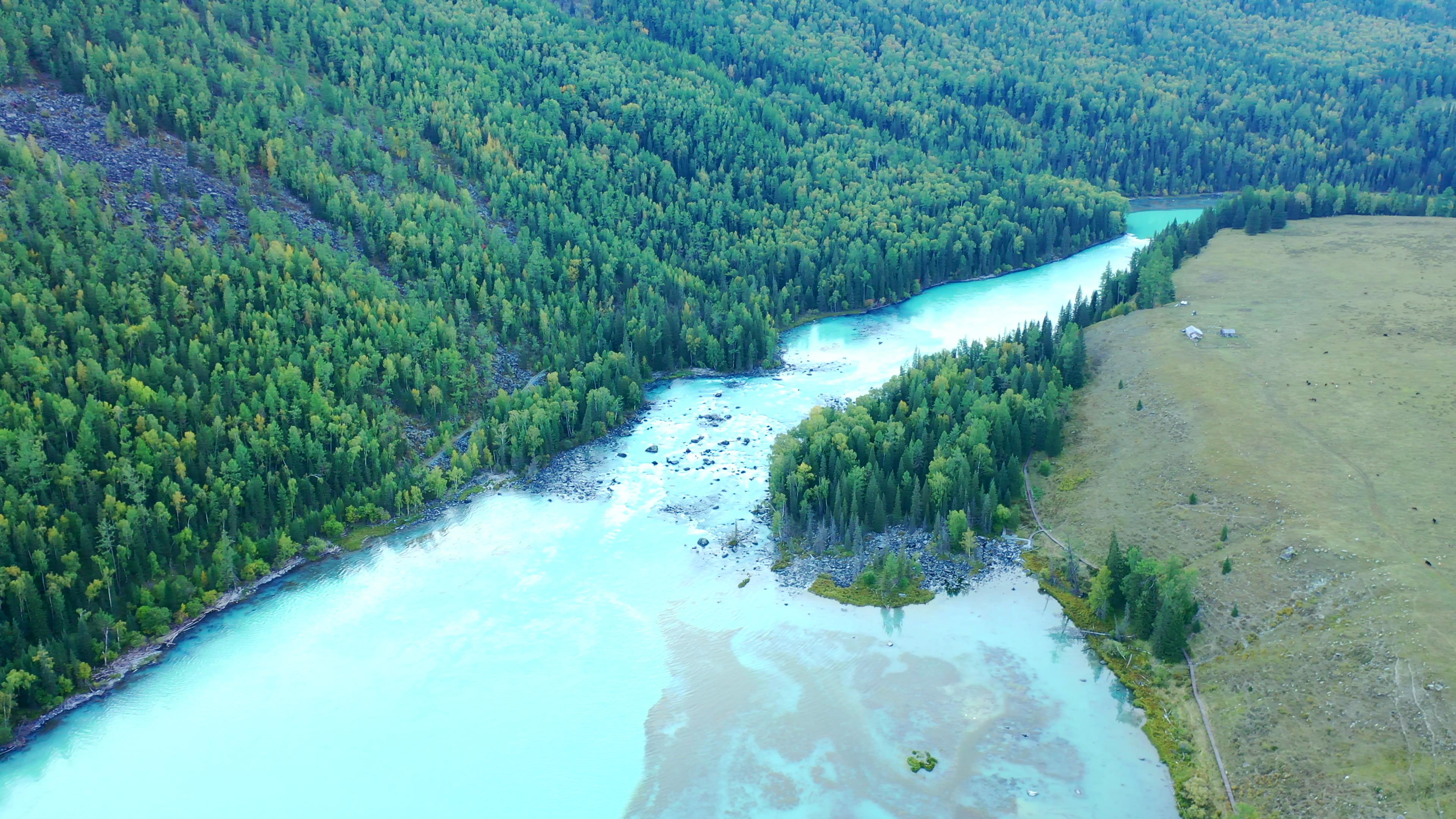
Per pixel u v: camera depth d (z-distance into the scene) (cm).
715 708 14875
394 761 14012
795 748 14075
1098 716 14400
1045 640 15988
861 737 14200
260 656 16150
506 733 14462
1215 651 14812
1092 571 17238
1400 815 11412
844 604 17050
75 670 15362
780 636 16350
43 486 17200
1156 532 17350
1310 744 12694
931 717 14512
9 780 13762
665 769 13788
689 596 17475
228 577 17512
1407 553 15075
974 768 13562
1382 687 12925
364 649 16288
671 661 15888
